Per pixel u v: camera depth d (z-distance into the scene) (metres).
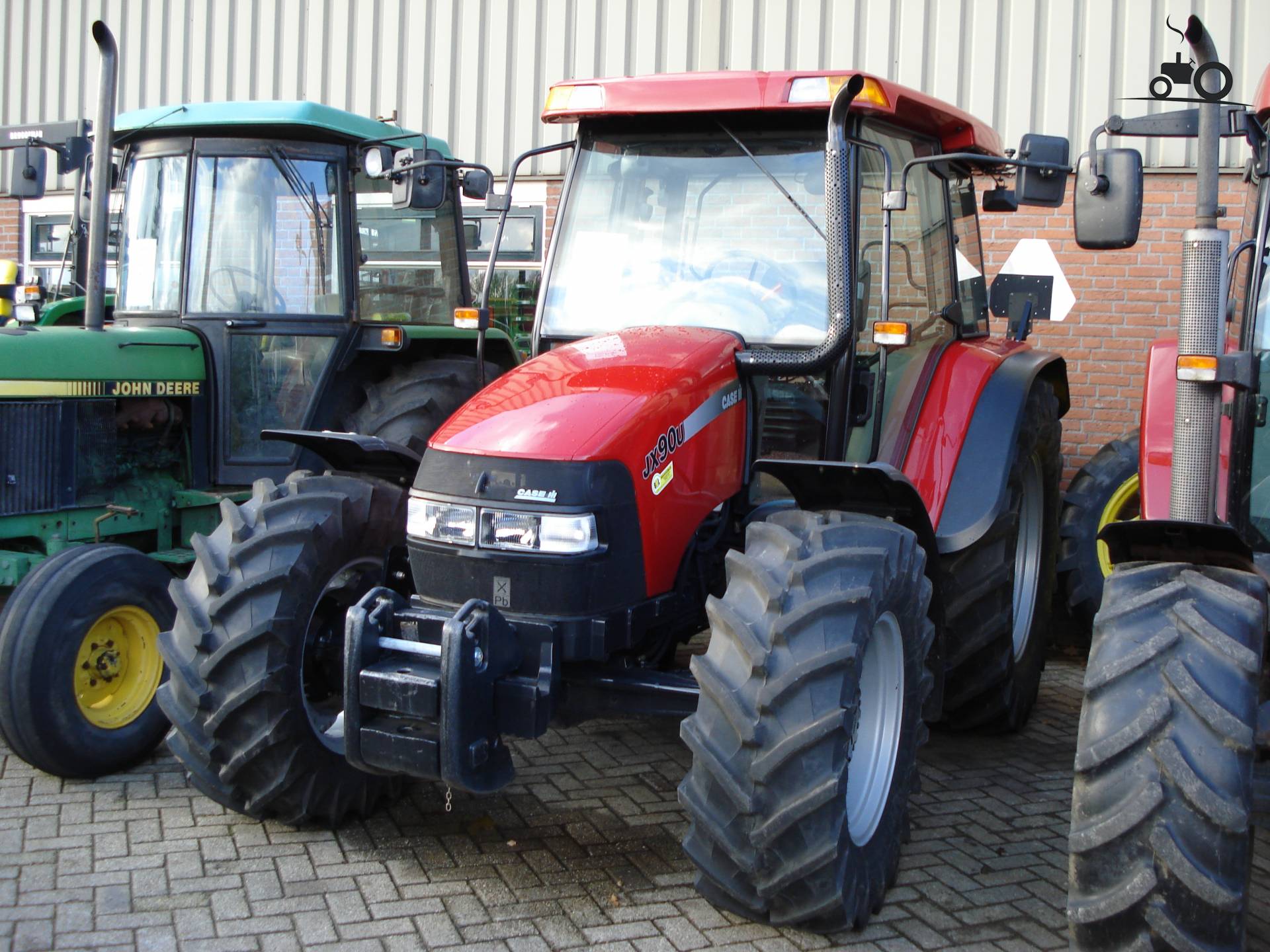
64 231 9.51
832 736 2.89
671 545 3.43
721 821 2.95
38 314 6.22
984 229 7.11
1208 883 2.37
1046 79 6.95
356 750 3.18
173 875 3.39
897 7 7.14
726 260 3.95
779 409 3.87
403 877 3.45
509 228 8.10
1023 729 5.08
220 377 5.25
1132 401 7.00
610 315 4.02
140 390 4.97
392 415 5.49
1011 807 4.14
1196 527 2.67
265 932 3.08
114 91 4.86
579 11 7.82
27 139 5.50
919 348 4.42
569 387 3.47
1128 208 3.04
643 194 4.07
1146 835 2.44
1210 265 2.86
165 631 4.29
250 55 8.59
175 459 5.22
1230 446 3.19
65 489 4.74
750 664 2.96
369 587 3.87
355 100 8.34
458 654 3.02
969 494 4.14
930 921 3.27
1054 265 7.03
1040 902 3.40
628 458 3.27
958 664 4.54
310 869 3.47
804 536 3.21
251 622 3.49
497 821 3.88
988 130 4.89
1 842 3.58
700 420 3.51
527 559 3.19
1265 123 3.25
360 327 5.57
